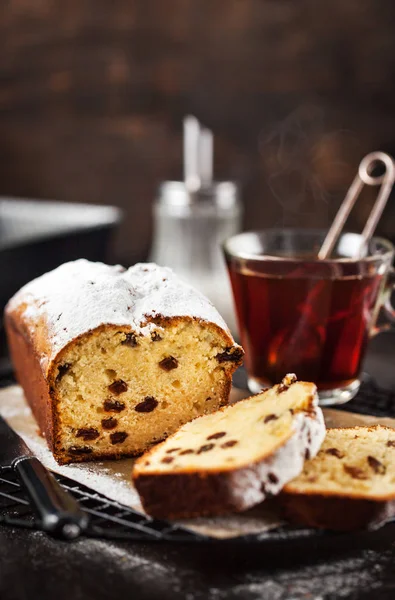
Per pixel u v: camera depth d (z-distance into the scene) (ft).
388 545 2.01
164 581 1.92
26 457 2.11
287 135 3.86
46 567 1.95
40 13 3.92
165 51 3.89
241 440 2.04
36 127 4.07
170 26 3.86
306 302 2.33
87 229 3.18
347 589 1.91
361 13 3.69
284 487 1.97
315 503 1.95
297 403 2.06
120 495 2.06
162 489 1.96
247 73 3.84
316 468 2.03
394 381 2.77
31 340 2.30
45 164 4.11
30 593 1.89
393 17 3.67
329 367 2.38
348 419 2.31
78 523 1.90
